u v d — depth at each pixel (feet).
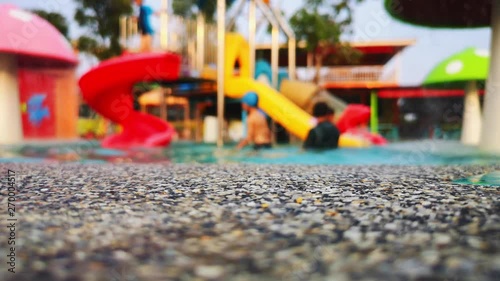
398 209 4.42
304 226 3.67
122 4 39.04
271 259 2.76
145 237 3.32
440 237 3.23
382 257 2.76
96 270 2.57
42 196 5.41
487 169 9.66
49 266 2.64
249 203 4.85
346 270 2.53
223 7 25.26
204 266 2.63
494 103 16.72
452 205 4.63
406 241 3.13
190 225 3.73
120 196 5.40
